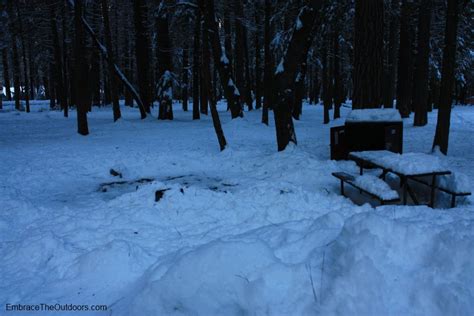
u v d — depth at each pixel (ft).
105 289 11.35
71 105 112.47
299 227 14.06
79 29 49.93
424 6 55.83
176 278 9.69
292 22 64.69
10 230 16.79
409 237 9.86
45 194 23.72
